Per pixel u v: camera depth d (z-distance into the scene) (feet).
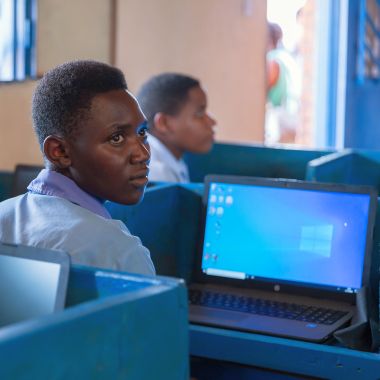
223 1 18.95
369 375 4.82
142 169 4.63
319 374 4.95
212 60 18.86
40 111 4.60
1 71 13.52
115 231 4.47
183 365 3.12
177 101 10.50
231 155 12.14
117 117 4.49
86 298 3.26
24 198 4.71
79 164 4.57
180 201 7.18
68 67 4.57
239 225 6.65
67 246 4.30
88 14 15.17
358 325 5.33
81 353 2.58
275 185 6.58
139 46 16.66
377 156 11.49
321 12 19.69
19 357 2.35
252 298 6.28
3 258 3.52
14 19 13.62
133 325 2.82
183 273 7.15
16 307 3.44
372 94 19.58
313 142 20.26
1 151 13.28
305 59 21.61
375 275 6.35
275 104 22.35
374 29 19.57
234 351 5.19
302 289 6.34
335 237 6.31
